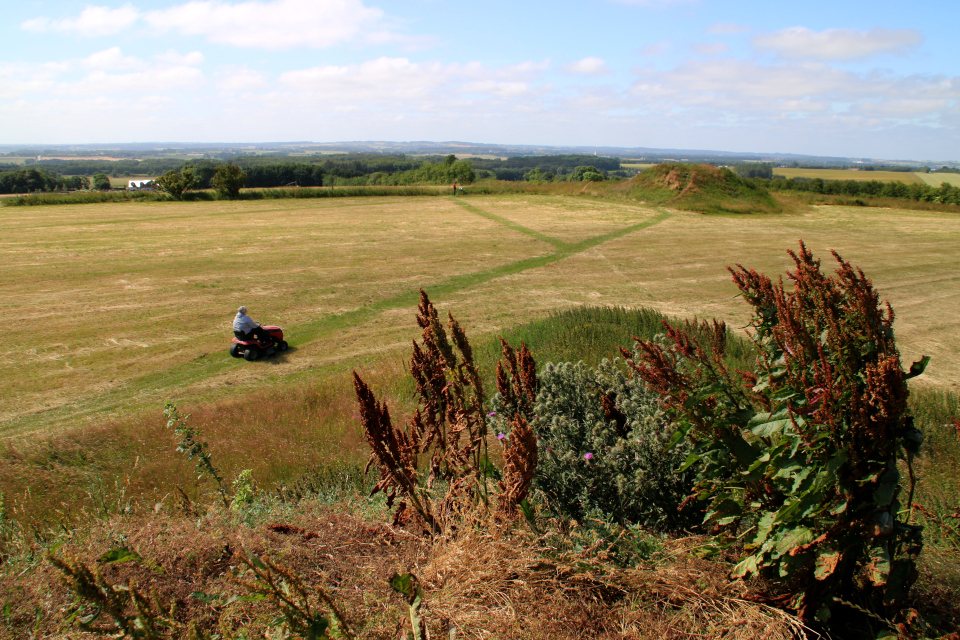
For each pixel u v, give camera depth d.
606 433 3.96
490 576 2.54
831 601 2.51
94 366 11.94
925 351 11.98
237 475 6.11
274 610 2.56
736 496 2.88
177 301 17.09
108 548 3.26
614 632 2.49
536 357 10.20
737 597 2.62
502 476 3.48
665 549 3.02
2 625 2.70
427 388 3.62
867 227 34.72
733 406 2.96
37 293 17.84
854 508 2.38
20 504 5.82
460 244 27.62
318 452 6.93
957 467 5.50
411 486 3.16
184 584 2.96
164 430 7.84
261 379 11.30
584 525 3.40
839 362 2.42
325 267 22.25
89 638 2.53
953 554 3.31
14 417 9.53
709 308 16.34
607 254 25.31
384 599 2.62
